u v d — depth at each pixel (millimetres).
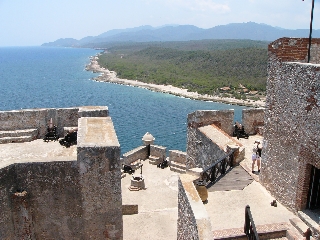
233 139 19219
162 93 94375
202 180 13836
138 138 50188
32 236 10266
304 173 11586
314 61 12875
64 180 10109
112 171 10188
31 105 75875
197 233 9320
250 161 17875
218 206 13125
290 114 12250
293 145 12172
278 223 11781
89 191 10266
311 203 12070
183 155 26734
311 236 10953
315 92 10805
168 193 23062
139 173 26406
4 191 9555
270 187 13984
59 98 84875
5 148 13852
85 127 11898
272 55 13266
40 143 14523
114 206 10484
